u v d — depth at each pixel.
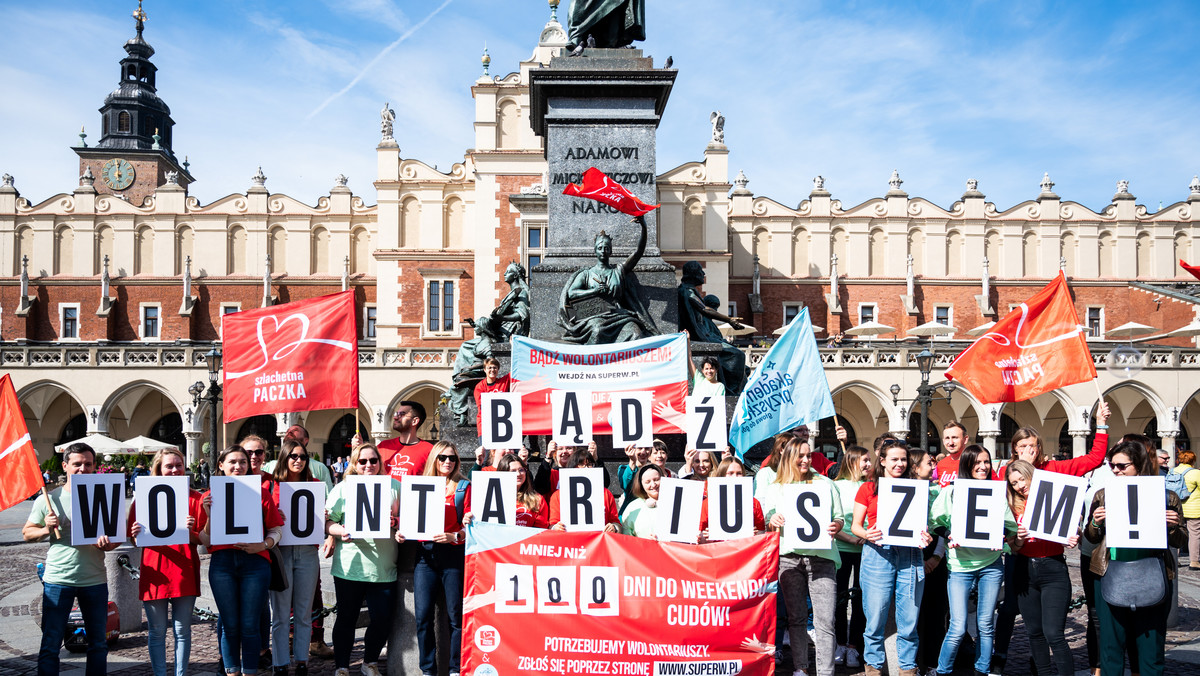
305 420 45.38
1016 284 51.06
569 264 11.46
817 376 9.20
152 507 6.96
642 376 9.96
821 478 6.93
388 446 8.58
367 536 7.06
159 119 71.62
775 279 50.50
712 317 11.78
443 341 46.56
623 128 11.72
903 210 51.03
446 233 47.69
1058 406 44.22
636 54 11.83
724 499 6.66
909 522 6.73
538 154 45.47
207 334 49.69
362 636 9.80
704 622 6.44
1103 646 6.82
